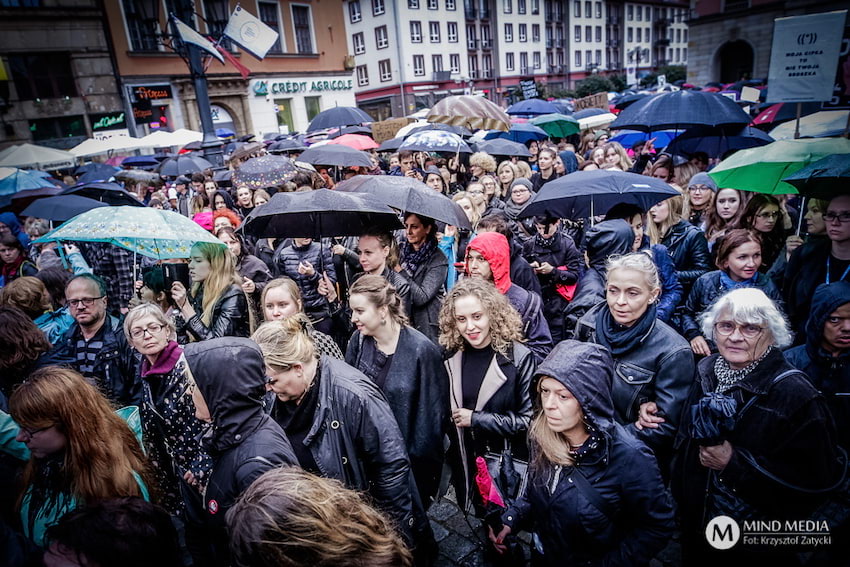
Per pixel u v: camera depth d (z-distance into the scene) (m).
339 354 2.70
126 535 1.28
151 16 9.51
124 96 21.28
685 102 4.98
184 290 3.36
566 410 1.70
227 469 1.68
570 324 3.35
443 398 2.61
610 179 3.66
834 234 2.60
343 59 30.44
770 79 4.04
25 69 18.77
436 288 3.46
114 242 3.23
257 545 1.08
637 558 1.75
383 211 3.06
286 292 2.85
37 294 3.57
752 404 1.83
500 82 48.91
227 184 9.06
